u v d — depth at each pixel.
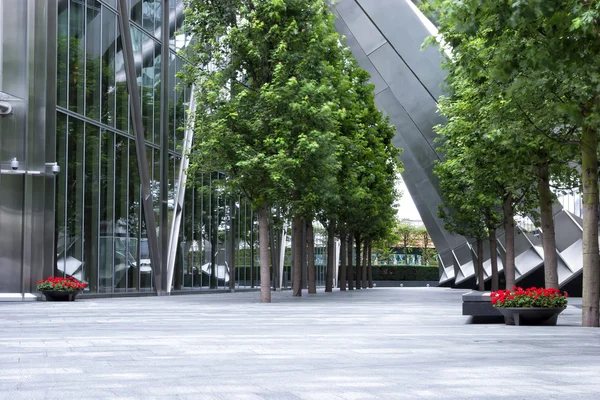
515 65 12.66
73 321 15.79
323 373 7.53
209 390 6.32
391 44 44.31
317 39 25.16
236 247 44.94
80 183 27.33
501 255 44.03
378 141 38.75
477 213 38.03
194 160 25.81
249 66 25.66
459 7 11.98
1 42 25.19
